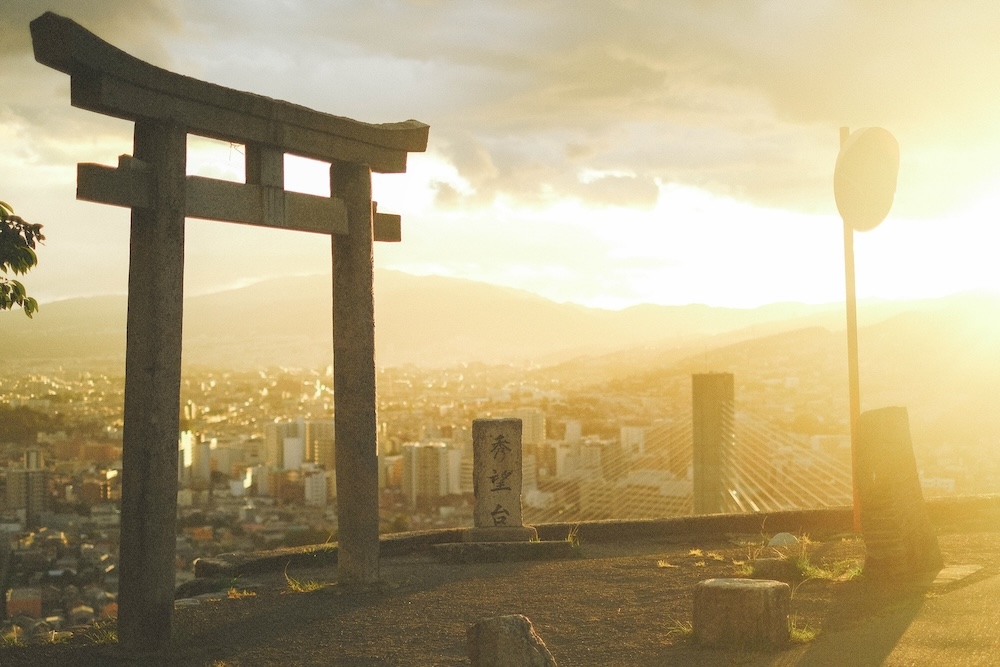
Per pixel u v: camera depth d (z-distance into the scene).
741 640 5.46
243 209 6.97
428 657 5.81
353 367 8.02
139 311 6.23
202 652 6.14
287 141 7.27
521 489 10.71
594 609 6.85
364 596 7.68
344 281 8.02
